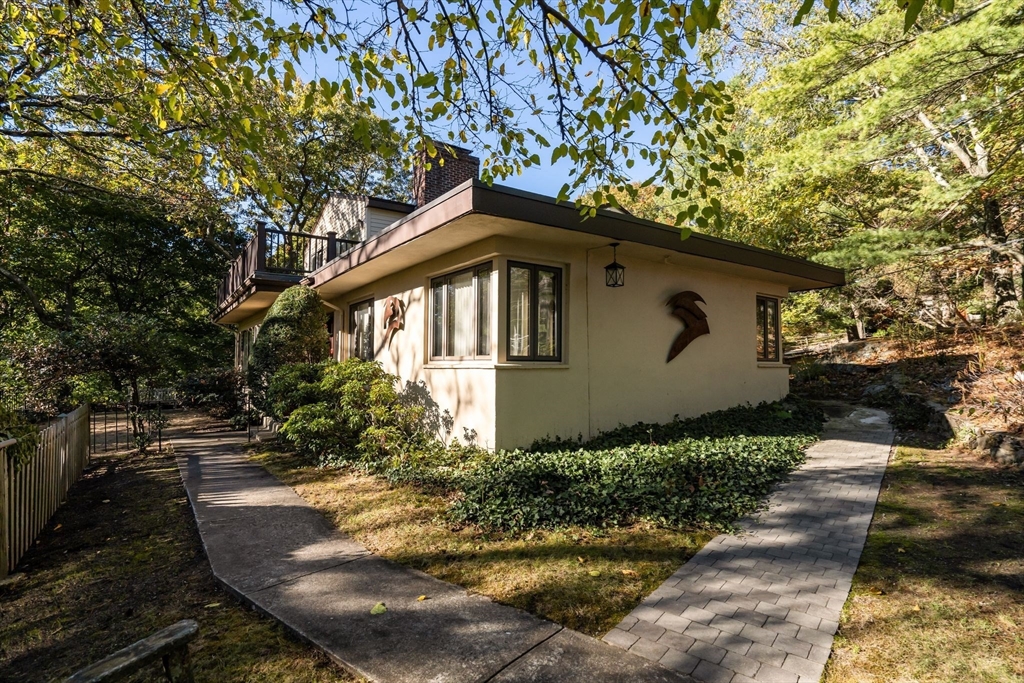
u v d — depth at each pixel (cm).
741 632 270
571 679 233
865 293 1439
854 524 425
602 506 458
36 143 1050
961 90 792
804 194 1202
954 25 728
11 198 1283
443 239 654
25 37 479
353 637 271
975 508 448
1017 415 642
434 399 762
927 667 238
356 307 1098
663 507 456
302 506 516
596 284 746
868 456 653
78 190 1304
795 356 1717
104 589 350
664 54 298
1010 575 325
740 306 981
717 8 255
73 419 639
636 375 793
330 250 1108
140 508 531
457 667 243
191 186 1216
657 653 252
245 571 359
